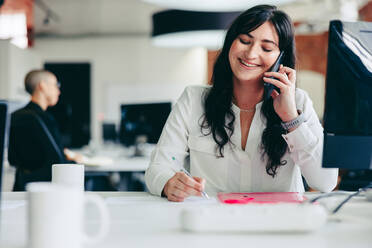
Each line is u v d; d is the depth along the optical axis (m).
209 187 1.69
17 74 6.89
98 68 9.88
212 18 4.16
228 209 0.89
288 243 0.79
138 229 0.90
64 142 4.82
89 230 0.90
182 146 1.71
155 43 5.22
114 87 9.84
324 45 5.73
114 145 7.02
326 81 1.19
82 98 10.05
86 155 4.76
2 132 0.97
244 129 1.69
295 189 1.70
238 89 1.68
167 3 2.92
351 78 1.17
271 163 1.62
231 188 1.69
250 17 1.56
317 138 1.46
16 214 1.11
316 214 0.85
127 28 9.59
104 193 1.55
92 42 9.88
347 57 1.18
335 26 1.18
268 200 1.29
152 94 9.78
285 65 1.67
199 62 9.71
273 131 1.60
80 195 0.73
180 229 0.90
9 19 7.64
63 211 0.70
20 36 7.75
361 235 0.85
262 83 1.64
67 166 1.37
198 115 1.72
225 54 1.67
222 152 1.67
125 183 4.25
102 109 9.83
